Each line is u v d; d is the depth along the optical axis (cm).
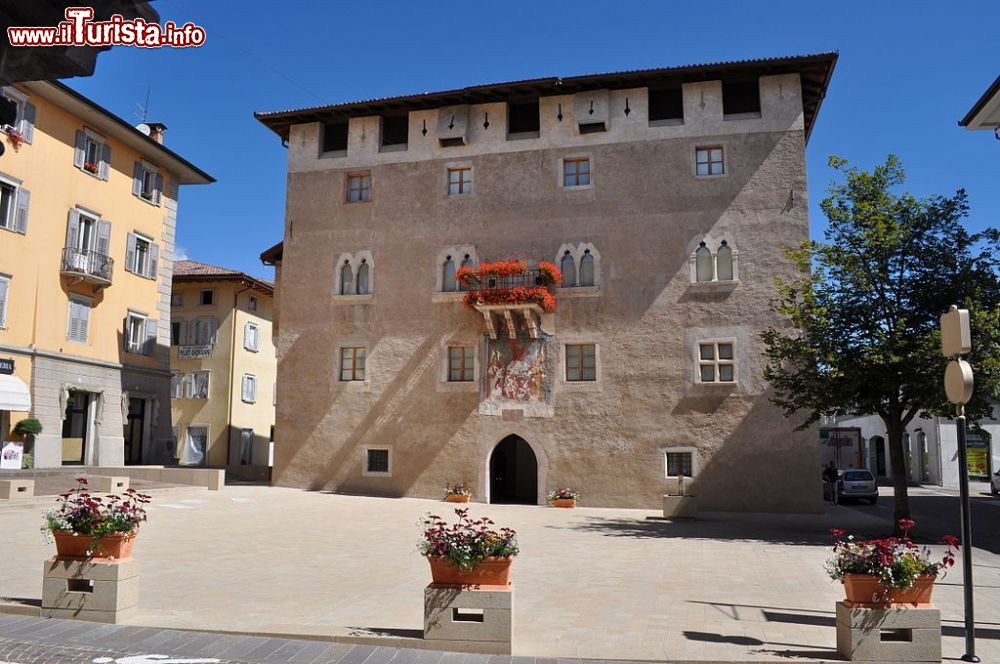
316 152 3145
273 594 1101
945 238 2016
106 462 3125
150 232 3494
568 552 1622
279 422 3011
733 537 1928
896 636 774
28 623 832
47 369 2877
